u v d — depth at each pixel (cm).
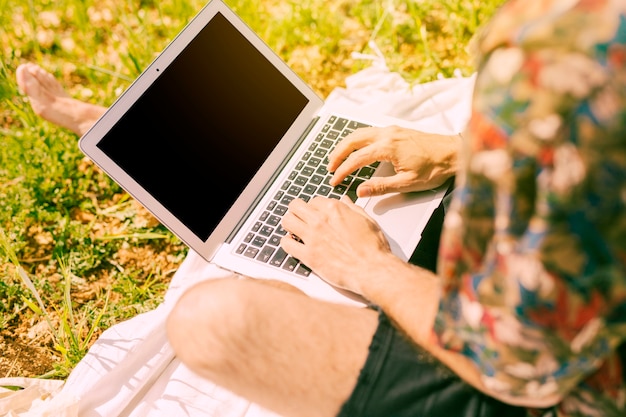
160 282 230
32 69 246
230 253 177
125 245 239
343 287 150
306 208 164
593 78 66
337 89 246
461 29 275
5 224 244
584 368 83
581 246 72
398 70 266
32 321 223
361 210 166
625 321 78
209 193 182
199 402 173
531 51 69
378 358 118
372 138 177
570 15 68
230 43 196
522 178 71
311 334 119
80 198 252
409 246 167
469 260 81
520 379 84
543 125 68
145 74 179
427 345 113
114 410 176
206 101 188
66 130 258
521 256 75
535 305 76
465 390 114
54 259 235
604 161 67
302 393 121
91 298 228
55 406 170
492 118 71
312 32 292
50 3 327
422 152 171
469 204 77
